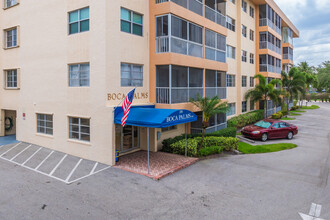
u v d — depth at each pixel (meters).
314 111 43.28
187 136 16.08
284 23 39.09
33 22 15.30
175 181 10.08
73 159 12.79
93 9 12.10
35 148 14.90
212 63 17.56
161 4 13.71
